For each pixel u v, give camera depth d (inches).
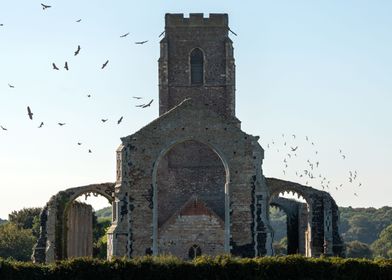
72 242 4387.3
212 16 4594.0
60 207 4099.4
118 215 3900.1
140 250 3887.8
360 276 3038.9
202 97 4557.1
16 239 6432.1
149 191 3909.9
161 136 3937.0
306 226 4544.8
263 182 3932.1
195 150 4293.8
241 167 3937.0
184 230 3996.1
